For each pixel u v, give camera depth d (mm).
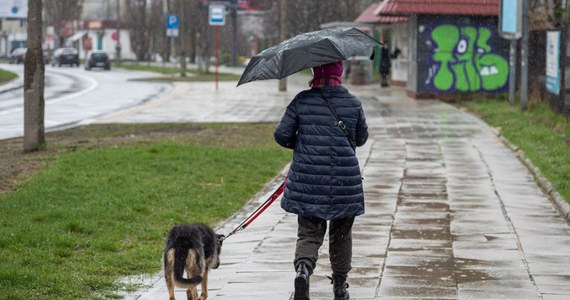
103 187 15305
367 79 48250
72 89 47594
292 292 9000
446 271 9789
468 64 35875
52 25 112375
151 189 15219
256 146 21844
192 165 18203
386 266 10039
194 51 95938
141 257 10625
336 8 66188
